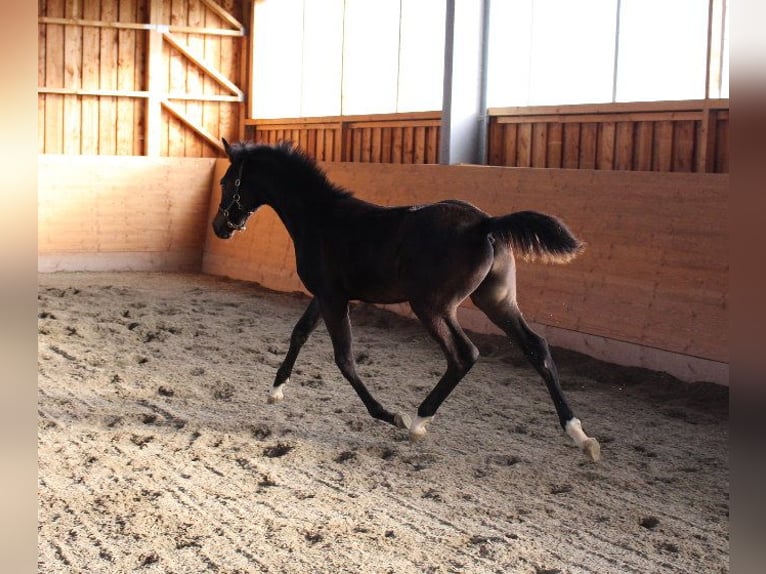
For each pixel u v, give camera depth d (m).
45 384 5.47
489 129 8.91
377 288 4.48
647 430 4.86
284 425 4.70
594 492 3.78
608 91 7.68
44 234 11.36
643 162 7.32
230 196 5.05
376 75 10.81
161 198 12.02
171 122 12.31
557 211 7.24
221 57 12.55
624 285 6.57
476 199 8.06
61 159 11.43
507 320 4.36
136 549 2.95
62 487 3.59
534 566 2.93
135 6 11.96
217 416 4.87
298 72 12.55
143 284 10.61
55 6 11.48
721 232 5.94
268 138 12.51
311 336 7.43
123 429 4.54
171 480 3.76
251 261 11.23
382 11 10.63
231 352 6.70
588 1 7.84
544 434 4.72
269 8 12.54
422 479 3.90
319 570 2.82
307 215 4.71
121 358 6.35
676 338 6.07
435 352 6.95
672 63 7.09
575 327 6.85
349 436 4.57
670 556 3.06
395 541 3.12
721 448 4.53
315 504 3.53
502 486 3.83
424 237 4.25
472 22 8.73
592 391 5.82
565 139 8.09
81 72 11.75
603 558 3.03
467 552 3.04
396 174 9.20
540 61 8.38
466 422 4.93
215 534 3.13
